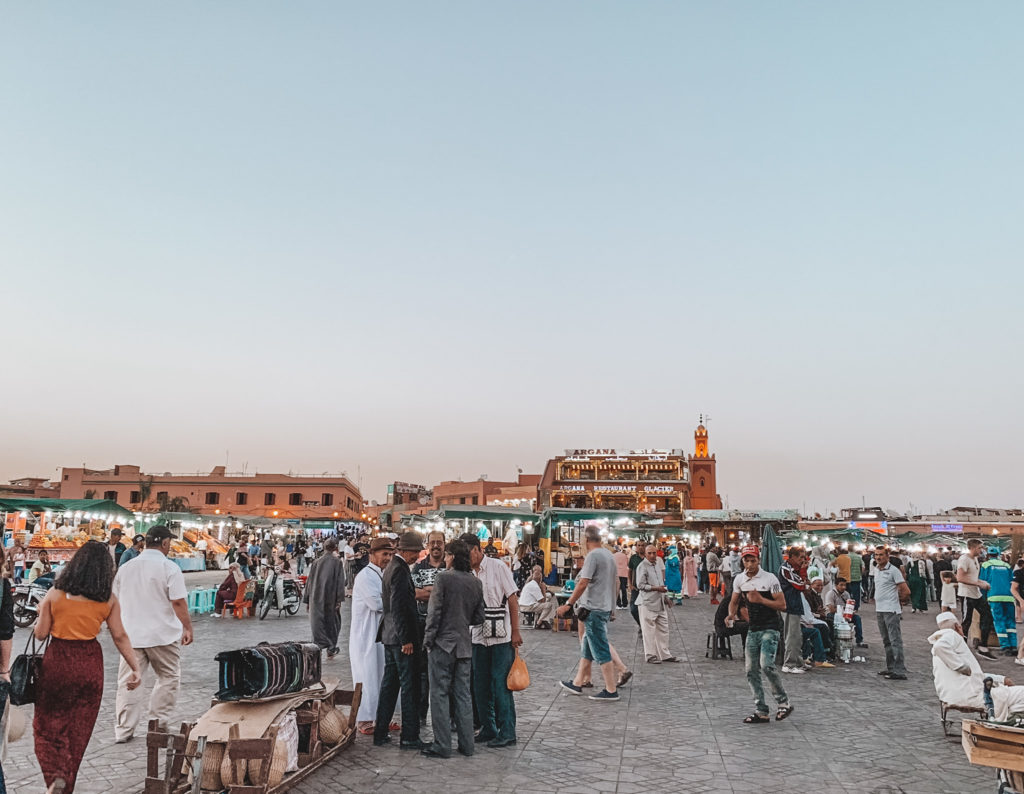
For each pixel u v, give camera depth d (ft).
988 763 17.08
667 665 38.86
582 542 88.33
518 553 78.64
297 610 61.36
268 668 19.21
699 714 27.76
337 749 21.57
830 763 21.65
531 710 28.14
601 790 19.15
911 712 28.37
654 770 20.88
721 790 19.24
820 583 45.91
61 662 16.99
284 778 18.67
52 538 89.20
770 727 25.88
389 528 107.76
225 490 295.89
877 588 36.47
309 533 171.53
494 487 325.21
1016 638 46.85
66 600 17.29
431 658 22.27
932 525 225.56
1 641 16.20
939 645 24.93
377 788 19.06
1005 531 223.92
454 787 19.22
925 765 21.52
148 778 17.44
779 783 19.81
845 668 38.93
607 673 29.99
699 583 96.63
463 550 23.18
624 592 70.23
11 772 19.98
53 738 16.81
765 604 26.86
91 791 18.42
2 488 274.36
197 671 34.88
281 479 297.33
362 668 24.90
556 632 51.72
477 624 22.86
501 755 22.20
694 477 257.96
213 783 17.66
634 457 224.33
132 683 18.16
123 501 290.56
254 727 18.08
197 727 17.97
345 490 303.68
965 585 45.37
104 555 17.88
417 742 22.75
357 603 25.45
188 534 129.08
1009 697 20.88
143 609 22.50
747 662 27.09
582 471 225.56
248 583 58.70
